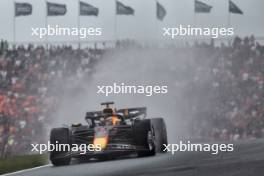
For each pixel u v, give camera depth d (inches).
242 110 3186.5
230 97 3265.3
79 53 3462.1
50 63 3348.9
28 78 3255.4
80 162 1437.0
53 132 1400.1
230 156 1214.9
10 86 3184.1
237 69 3403.1
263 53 3454.7
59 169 1240.8
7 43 3454.7
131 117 1603.1
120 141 1413.6
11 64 3309.5
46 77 3287.4
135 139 1400.1
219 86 3339.1
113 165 1200.2
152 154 1414.9
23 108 2984.7
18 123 2773.1
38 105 3061.0
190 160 1177.4
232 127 3132.4
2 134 2504.9
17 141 2522.1
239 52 3474.4
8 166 1428.4
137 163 1198.3
